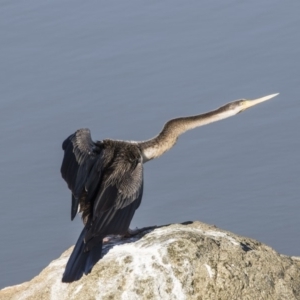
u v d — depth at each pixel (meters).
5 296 16.70
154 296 15.13
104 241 16.41
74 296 15.41
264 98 19.17
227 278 15.34
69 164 16.34
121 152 16.64
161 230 16.52
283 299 15.65
